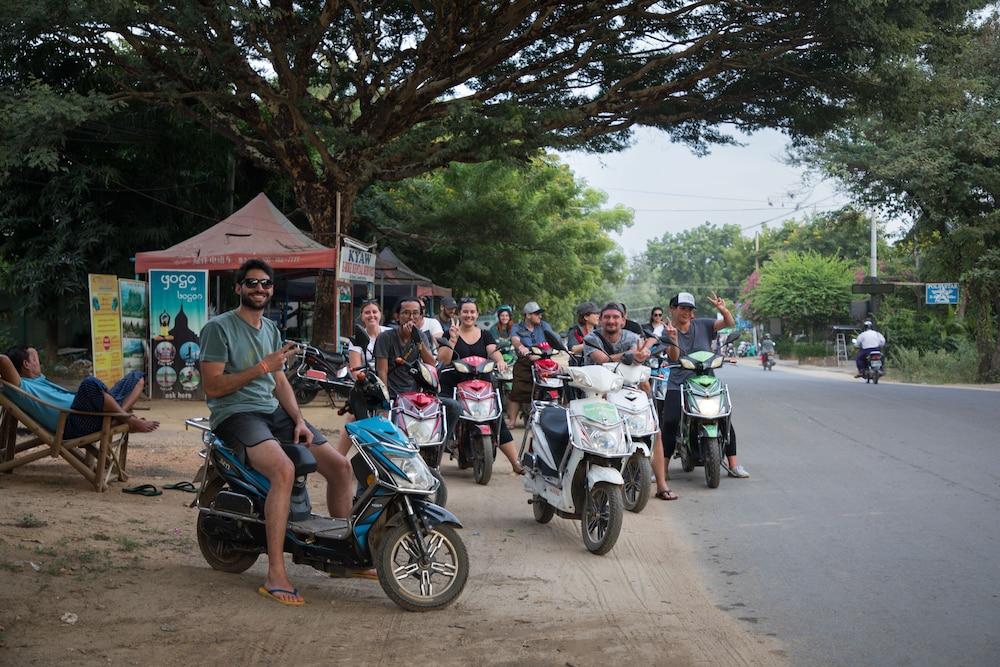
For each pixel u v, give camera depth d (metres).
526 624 5.34
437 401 8.83
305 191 21.11
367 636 5.03
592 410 7.53
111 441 8.87
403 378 8.98
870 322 30.56
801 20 19.44
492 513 8.89
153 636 4.84
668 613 5.61
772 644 5.02
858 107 22.45
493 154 18.72
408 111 20.14
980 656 4.84
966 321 35.09
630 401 8.84
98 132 23.77
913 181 29.86
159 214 25.89
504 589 6.16
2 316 29.58
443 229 30.55
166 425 13.83
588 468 7.45
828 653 4.88
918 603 5.82
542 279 35.28
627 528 8.20
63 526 6.94
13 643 4.58
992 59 30.03
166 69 19.02
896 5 18.62
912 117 22.22
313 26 18.17
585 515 7.40
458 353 10.83
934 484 10.10
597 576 6.54
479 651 4.82
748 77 21.62
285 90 18.77
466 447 10.70
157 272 17.67
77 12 16.00
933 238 34.44
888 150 30.69
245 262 5.89
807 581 6.37
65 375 25.42
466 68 19.83
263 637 4.92
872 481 10.38
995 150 29.53
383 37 22.88
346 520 6.00
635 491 9.08
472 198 31.23
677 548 7.44
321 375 6.34
